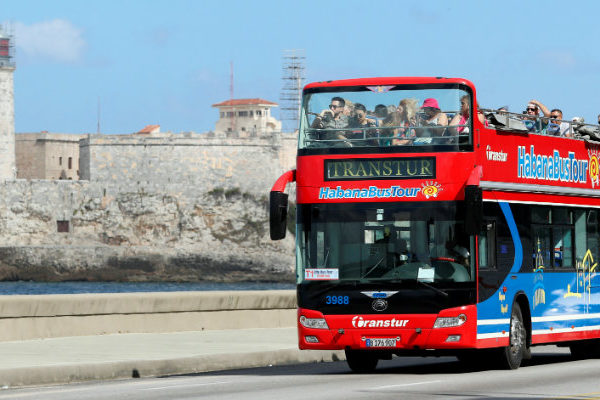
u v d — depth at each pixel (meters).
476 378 39.50
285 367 46.75
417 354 42.62
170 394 33.94
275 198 39.75
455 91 40.56
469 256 39.72
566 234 47.38
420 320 39.44
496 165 42.34
